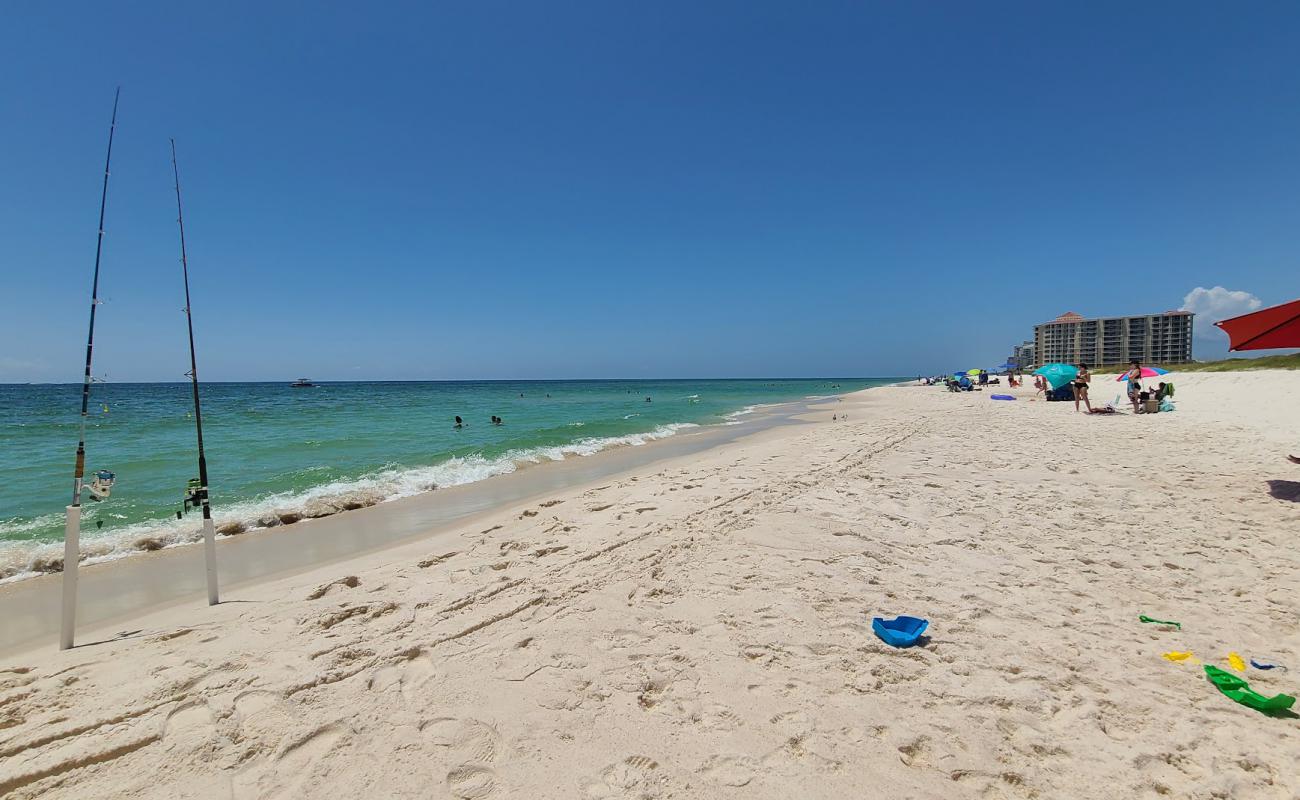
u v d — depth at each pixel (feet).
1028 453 34.53
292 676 10.66
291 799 7.68
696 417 84.07
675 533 19.43
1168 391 58.39
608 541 18.84
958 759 8.37
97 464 37.78
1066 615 13.09
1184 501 22.68
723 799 7.57
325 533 23.30
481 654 11.43
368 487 31.53
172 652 11.79
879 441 41.37
